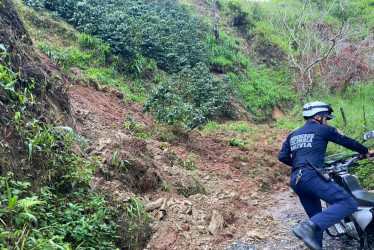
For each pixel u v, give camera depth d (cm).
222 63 2052
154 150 714
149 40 1619
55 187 431
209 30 2338
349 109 1459
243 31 2650
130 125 838
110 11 1688
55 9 1530
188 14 2358
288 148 435
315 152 397
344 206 364
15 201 334
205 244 461
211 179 694
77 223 395
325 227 359
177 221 496
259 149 949
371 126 940
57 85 632
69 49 1278
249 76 2197
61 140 496
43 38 1299
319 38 2334
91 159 528
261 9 2902
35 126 453
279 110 2008
